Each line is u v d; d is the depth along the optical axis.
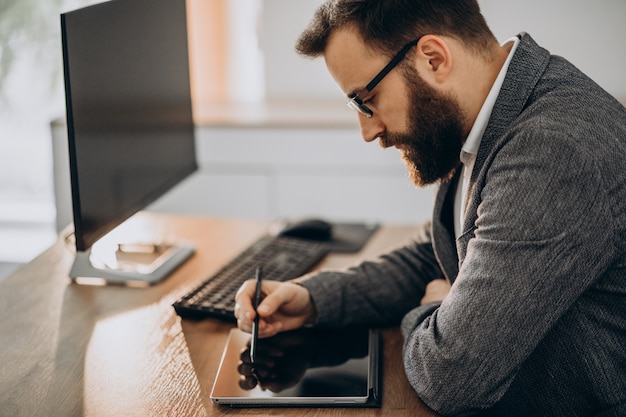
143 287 1.72
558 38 2.74
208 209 2.95
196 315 1.58
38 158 3.41
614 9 2.68
